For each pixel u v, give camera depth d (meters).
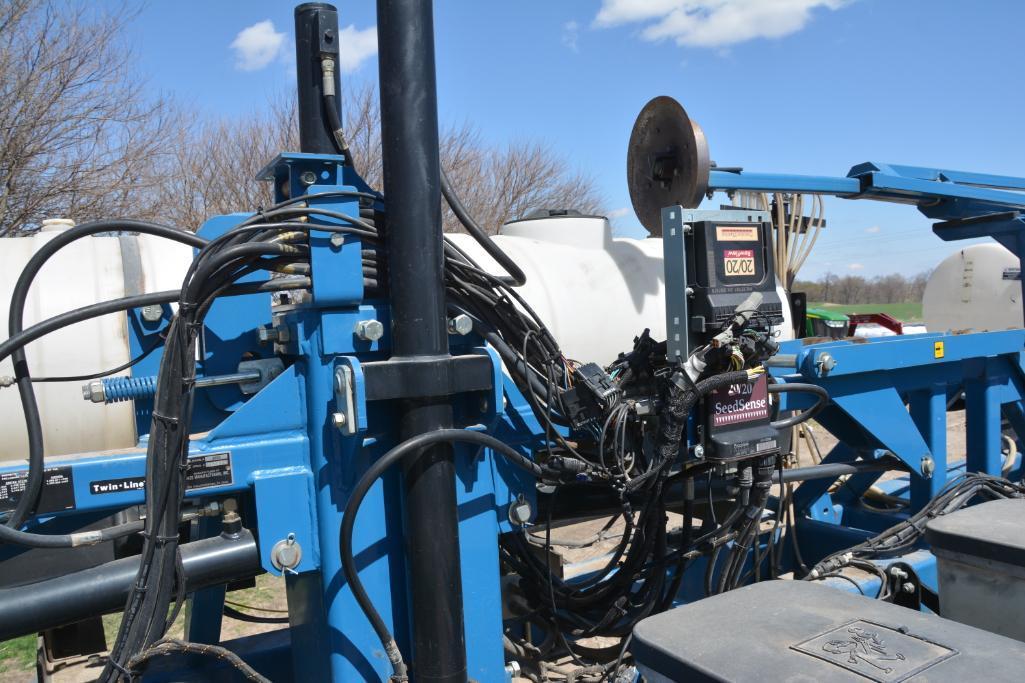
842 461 3.94
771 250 2.49
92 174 11.12
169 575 1.75
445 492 1.88
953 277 7.36
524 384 2.16
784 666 1.41
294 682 2.26
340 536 1.78
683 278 2.33
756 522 2.55
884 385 3.21
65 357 2.21
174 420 1.76
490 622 2.10
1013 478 4.64
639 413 2.29
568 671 2.73
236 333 2.30
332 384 1.92
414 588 1.87
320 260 1.87
